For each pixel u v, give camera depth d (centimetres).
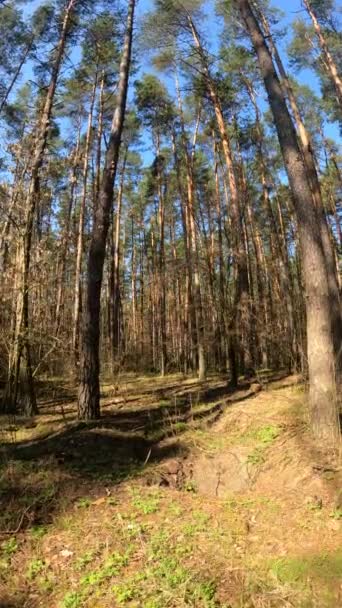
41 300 1231
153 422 841
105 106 2097
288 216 2508
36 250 1105
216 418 853
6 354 1077
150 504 539
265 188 2039
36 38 1402
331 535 460
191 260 1973
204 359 1655
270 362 2006
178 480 625
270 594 383
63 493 550
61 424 878
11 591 396
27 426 898
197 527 490
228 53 1714
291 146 726
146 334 3075
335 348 952
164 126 2217
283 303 1722
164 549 448
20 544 459
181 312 2625
